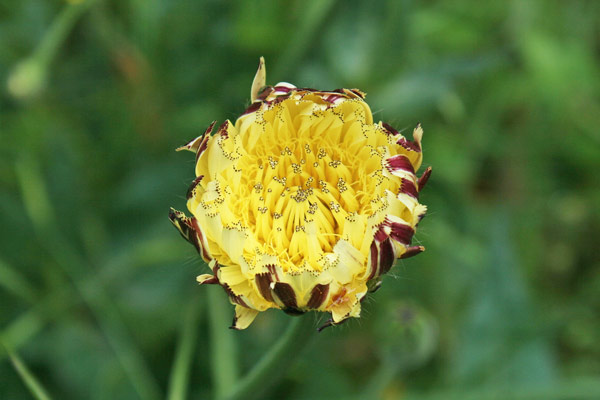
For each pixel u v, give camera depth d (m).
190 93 0.29
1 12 0.30
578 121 0.33
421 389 0.28
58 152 0.28
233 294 0.20
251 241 0.20
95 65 0.29
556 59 0.32
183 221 0.20
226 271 0.20
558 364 0.30
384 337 0.25
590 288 0.31
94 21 0.28
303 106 0.21
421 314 0.25
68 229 0.28
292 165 0.20
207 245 0.19
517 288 0.26
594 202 0.33
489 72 0.32
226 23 0.29
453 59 0.29
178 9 0.28
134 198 0.28
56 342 0.27
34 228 0.27
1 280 0.27
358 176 0.20
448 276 0.29
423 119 0.30
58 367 0.26
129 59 0.28
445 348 0.29
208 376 0.28
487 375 0.26
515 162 0.34
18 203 0.28
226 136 0.20
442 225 0.29
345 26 0.29
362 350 0.29
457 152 0.31
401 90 0.28
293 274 0.19
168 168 0.28
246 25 0.28
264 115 0.21
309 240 0.20
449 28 0.33
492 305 0.26
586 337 0.30
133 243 0.28
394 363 0.25
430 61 0.30
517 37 0.32
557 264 0.32
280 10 0.29
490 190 0.34
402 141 0.20
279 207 0.20
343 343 0.29
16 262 0.28
